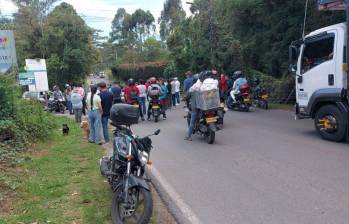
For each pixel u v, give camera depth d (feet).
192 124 37.09
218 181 23.41
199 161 28.68
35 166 28.30
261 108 62.75
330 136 33.35
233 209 18.85
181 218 18.03
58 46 158.81
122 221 16.69
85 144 37.93
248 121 48.32
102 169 20.76
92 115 38.17
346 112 31.71
